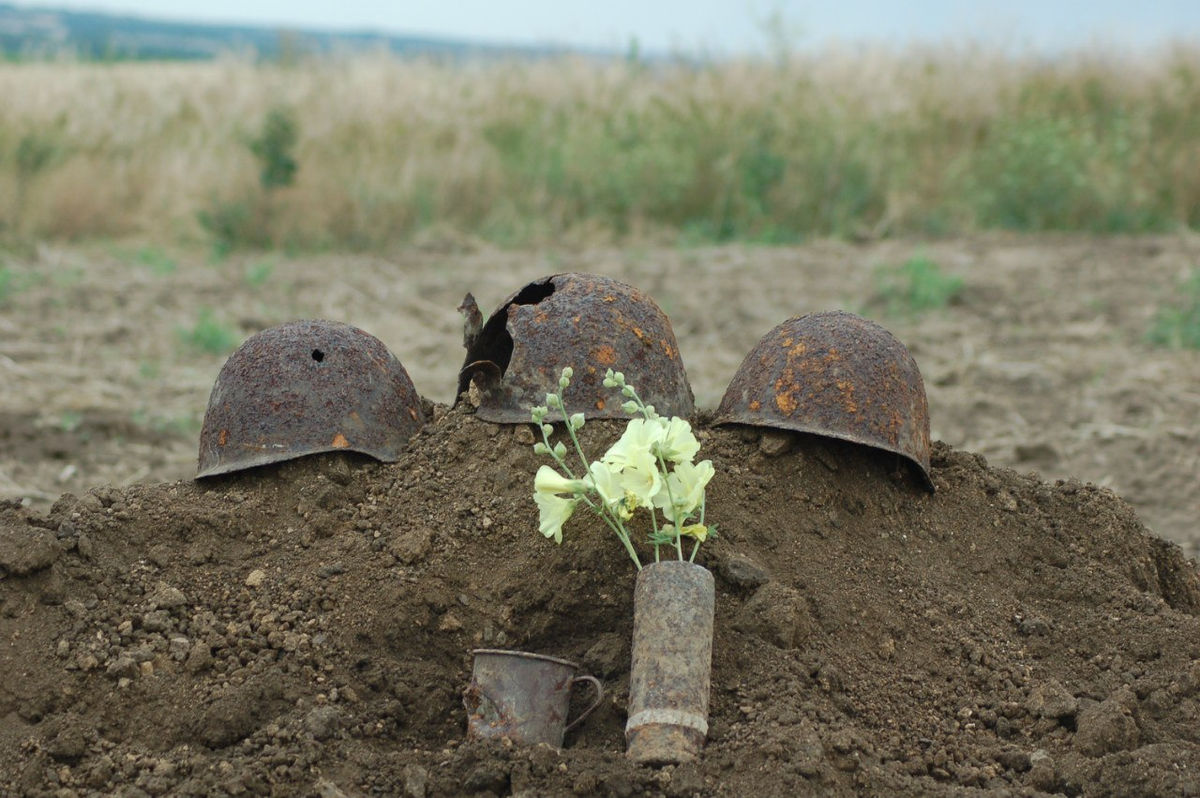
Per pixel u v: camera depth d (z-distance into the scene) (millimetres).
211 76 17219
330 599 3133
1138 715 2963
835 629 3129
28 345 8867
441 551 3246
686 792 2570
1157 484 6293
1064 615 3404
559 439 3396
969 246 13469
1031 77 16719
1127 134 15398
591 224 14531
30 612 3055
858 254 13086
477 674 2891
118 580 3172
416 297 10914
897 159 15156
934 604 3314
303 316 10117
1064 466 6586
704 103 15523
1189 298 10430
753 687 2908
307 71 16953
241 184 14078
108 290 10930
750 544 3268
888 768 2746
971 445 6906
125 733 2836
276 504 3400
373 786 2680
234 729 2812
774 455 3465
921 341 9336
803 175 14945
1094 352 8922
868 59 16594
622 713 2893
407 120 15875
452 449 3502
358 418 3529
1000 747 2879
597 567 3160
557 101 16750
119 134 15305
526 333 3479
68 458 6477
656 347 3525
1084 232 14352
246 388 3514
